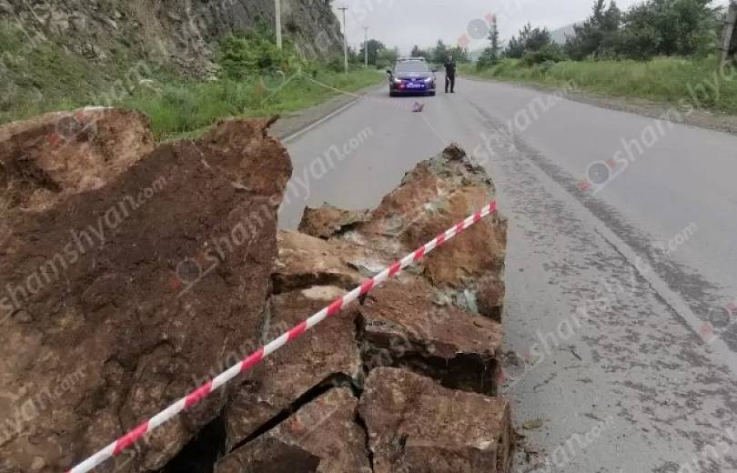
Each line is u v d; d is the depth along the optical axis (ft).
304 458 9.08
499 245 14.16
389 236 14.82
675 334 14.28
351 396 10.00
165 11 80.07
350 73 164.35
